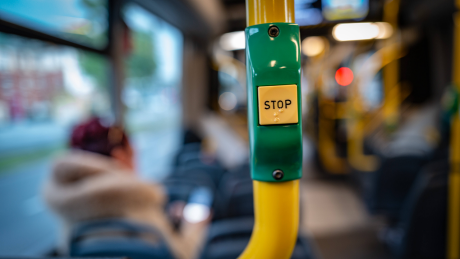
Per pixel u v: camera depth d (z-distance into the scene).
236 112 5.09
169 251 1.12
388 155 3.05
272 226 0.36
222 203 2.48
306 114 8.31
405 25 4.18
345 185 5.22
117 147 1.25
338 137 6.37
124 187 1.06
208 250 1.37
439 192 1.64
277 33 0.33
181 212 1.79
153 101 3.65
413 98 4.88
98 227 1.05
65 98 3.44
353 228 3.48
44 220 5.46
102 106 2.61
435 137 4.46
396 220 3.33
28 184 8.25
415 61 4.80
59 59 2.16
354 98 5.32
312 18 3.60
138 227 1.06
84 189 1.03
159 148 11.05
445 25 4.25
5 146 12.41
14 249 4.31
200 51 4.80
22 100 3.49
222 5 4.26
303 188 5.13
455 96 1.40
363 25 3.79
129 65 2.92
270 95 0.33
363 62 5.37
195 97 4.88
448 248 1.66
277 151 0.34
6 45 1.73
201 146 4.29
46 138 13.96
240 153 4.89
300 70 0.34
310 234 3.38
